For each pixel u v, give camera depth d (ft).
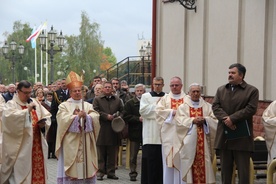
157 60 50.62
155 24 50.65
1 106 28.12
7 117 25.66
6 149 25.96
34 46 161.27
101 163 34.60
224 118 23.62
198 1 43.78
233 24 39.45
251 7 37.60
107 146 34.63
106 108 34.88
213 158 26.27
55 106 44.93
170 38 48.14
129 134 34.55
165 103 27.96
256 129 36.96
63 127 26.55
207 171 25.63
